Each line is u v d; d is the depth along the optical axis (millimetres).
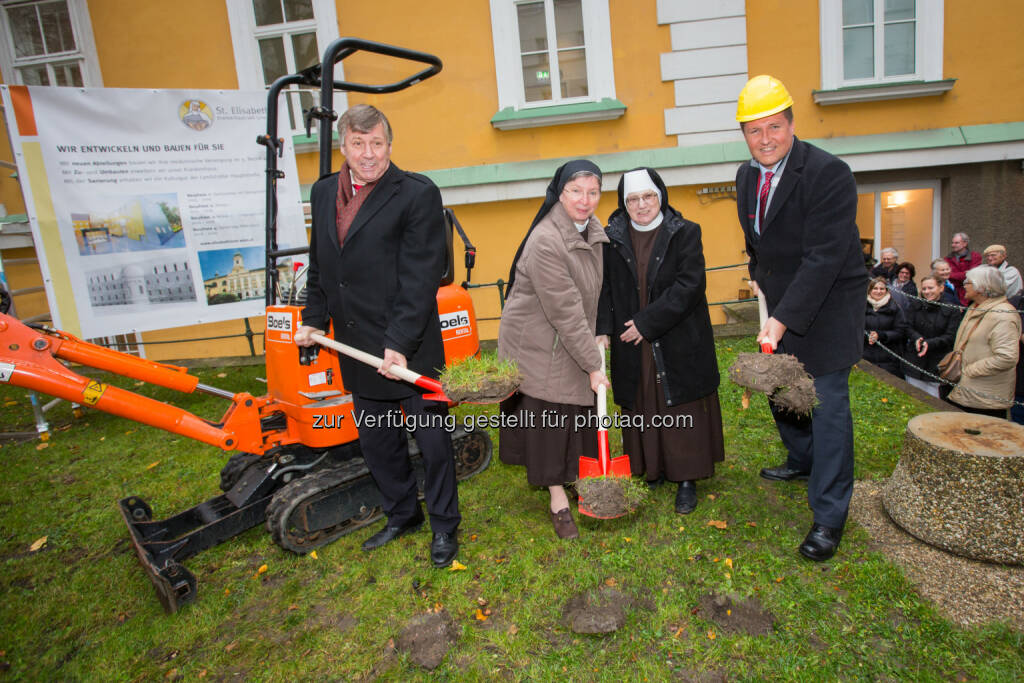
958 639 2180
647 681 2104
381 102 7359
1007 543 2521
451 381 2451
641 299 3004
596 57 6973
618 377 3121
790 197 2607
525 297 2859
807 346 2623
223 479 3531
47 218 4801
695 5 6805
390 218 2545
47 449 4875
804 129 7102
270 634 2518
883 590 2457
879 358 5371
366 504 3230
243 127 5426
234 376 6656
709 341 3059
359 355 2568
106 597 2875
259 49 7496
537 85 7234
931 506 2676
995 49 6844
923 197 7746
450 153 7375
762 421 4328
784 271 2732
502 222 7520
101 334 5117
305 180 7766
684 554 2789
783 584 2541
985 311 4250
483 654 2287
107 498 3912
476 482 3697
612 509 2373
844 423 2615
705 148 7047
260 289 5723
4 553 3352
